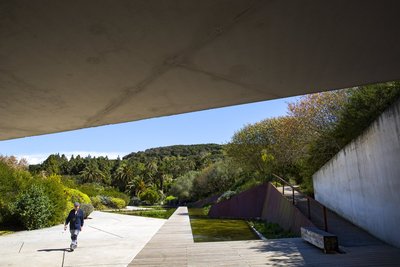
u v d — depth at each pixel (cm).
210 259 696
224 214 2211
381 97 1070
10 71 334
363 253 686
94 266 683
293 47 317
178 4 238
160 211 3241
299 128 1850
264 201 1905
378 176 818
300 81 404
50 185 1698
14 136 616
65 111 474
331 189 1268
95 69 339
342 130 1369
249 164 2419
